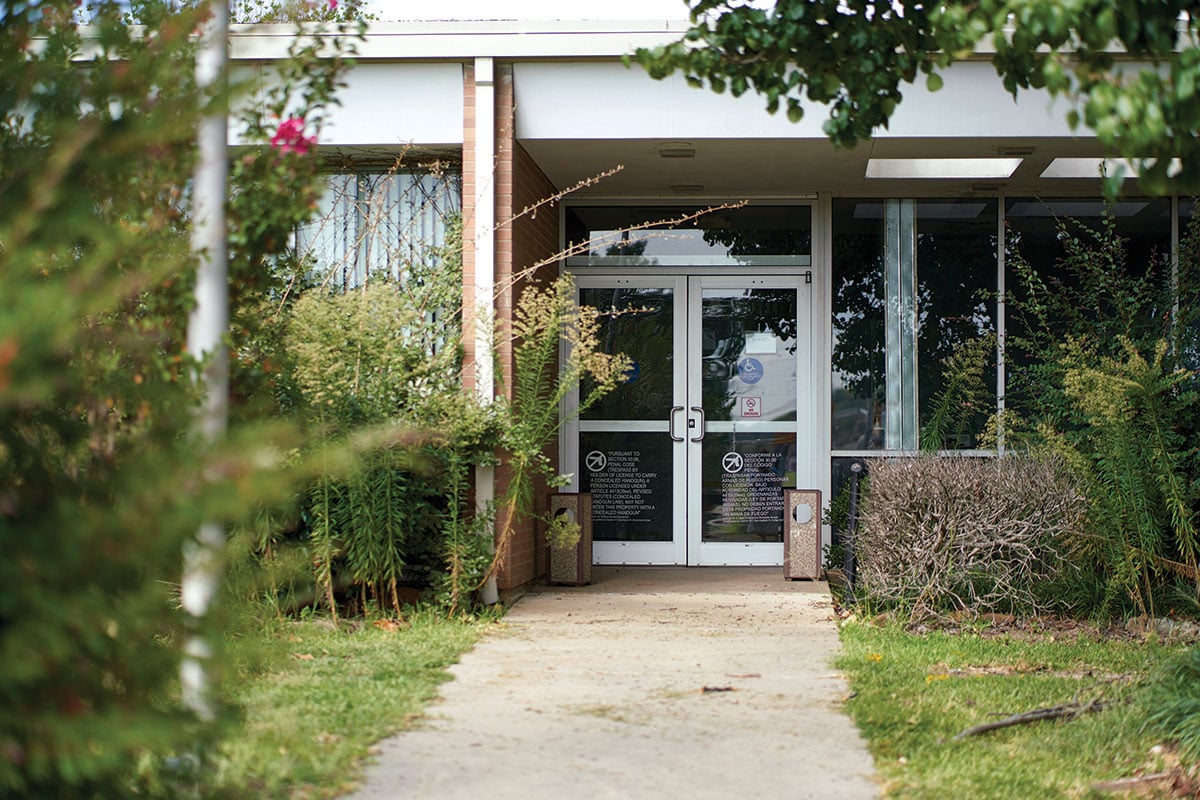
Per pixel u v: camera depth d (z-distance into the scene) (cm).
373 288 865
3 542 199
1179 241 1129
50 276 247
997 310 1149
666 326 1199
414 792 451
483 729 548
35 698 205
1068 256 1150
